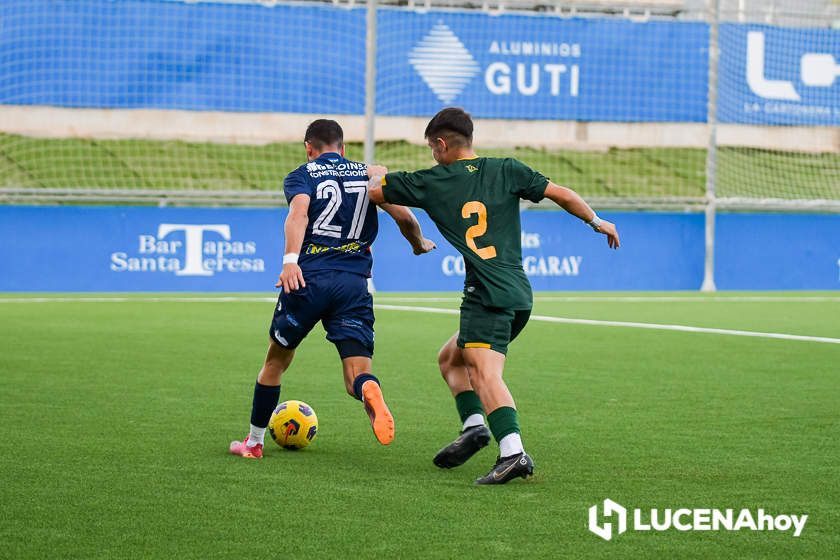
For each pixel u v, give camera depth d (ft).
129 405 87.97
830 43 238.89
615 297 208.23
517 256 65.87
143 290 208.95
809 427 80.43
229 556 47.57
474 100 222.69
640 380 104.12
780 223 233.55
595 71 227.20
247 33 213.66
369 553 48.08
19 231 205.26
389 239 218.38
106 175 280.72
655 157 313.73
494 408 62.69
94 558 47.21
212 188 281.74
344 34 217.77
